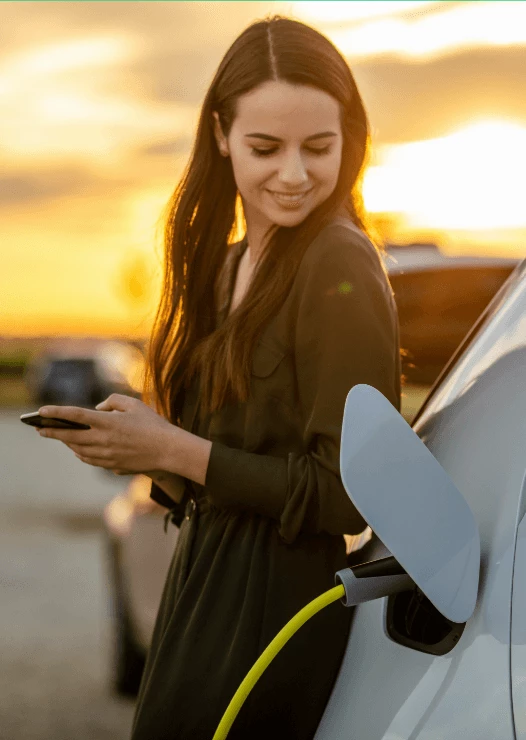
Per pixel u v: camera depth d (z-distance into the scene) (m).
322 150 1.44
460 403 1.34
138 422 1.40
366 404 1.10
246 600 1.38
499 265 2.93
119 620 4.39
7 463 14.20
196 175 1.62
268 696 1.35
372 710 1.17
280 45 1.42
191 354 1.60
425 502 1.08
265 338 1.41
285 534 1.35
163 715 1.38
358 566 1.18
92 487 11.46
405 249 3.10
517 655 1.01
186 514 1.56
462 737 1.02
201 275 1.65
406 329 2.86
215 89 1.51
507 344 1.32
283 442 1.41
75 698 4.45
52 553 7.60
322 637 1.36
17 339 43.44
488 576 1.09
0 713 4.25
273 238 1.47
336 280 1.36
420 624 1.18
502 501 1.13
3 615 5.83
